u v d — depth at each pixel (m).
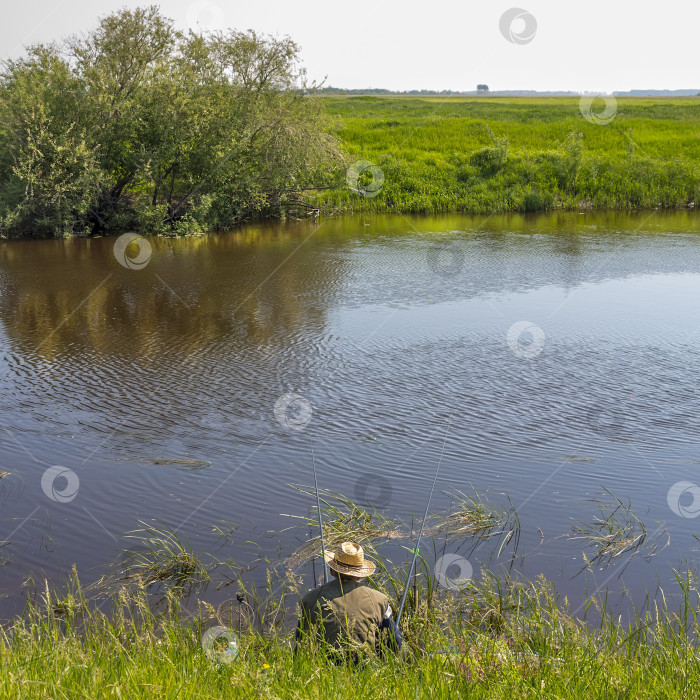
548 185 29.12
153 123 21.19
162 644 3.67
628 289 14.12
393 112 49.22
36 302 13.20
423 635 4.04
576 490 6.29
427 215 26.41
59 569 5.14
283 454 7.05
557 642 3.81
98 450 7.17
